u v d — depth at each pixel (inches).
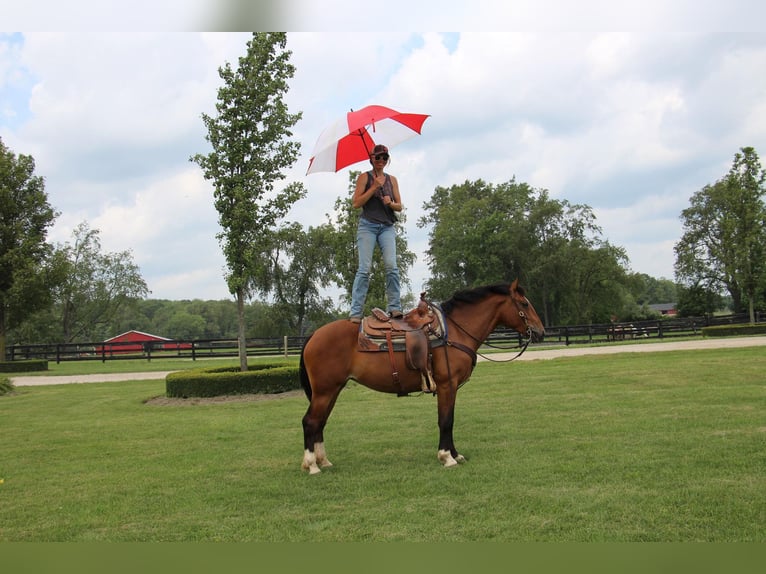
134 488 230.4
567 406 374.3
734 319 1428.4
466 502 192.4
